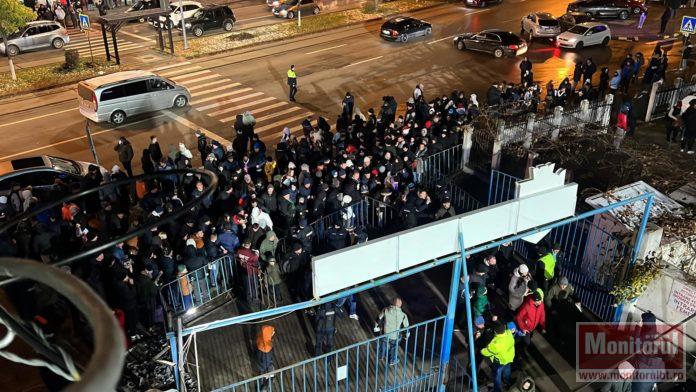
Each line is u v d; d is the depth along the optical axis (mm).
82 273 11773
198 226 13742
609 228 12930
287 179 15656
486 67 30172
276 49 33250
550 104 22953
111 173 16859
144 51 32594
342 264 8516
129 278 11398
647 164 18672
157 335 11570
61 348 2404
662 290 12039
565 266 13844
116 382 1550
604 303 12781
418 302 12961
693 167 19156
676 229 12734
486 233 9688
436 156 18359
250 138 20250
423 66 30312
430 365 10867
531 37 34031
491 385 11031
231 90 27250
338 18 38938
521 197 9820
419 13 40750
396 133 18906
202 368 11125
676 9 38219
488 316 11820
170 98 24625
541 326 11766
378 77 28844
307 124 19828
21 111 24953
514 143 19812
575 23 35719
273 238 12844
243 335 11961
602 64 30609
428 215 14742
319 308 10875
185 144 22062
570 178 17000
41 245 13195
